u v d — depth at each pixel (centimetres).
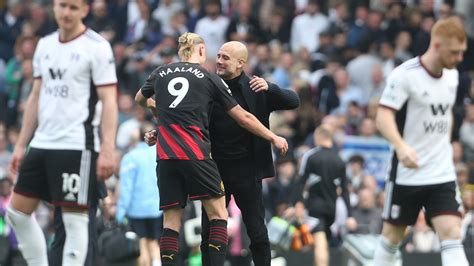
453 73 3372
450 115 3369
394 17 7044
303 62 6606
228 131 3048
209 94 2961
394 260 3466
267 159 3105
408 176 3334
